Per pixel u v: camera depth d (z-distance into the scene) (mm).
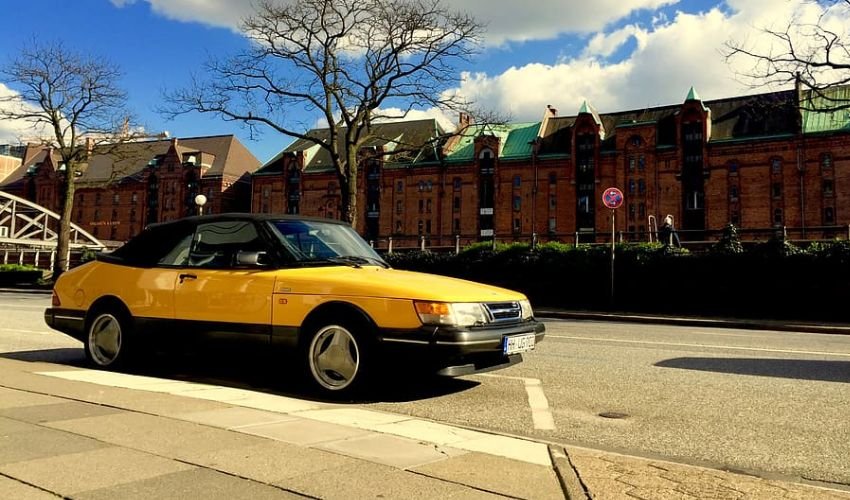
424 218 69500
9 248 69938
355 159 28234
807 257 18562
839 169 52906
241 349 6199
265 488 3082
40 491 3016
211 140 89500
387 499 2961
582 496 3049
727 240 20078
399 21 26406
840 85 22172
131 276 7020
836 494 3248
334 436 4113
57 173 78812
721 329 15992
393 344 5402
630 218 60312
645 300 20828
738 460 4164
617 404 5844
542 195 64500
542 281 22734
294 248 6309
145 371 7277
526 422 5113
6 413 4605
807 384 6910
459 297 5508
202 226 6816
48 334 11492
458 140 71312
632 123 61094
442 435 4352
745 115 58375
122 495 2969
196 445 3805
